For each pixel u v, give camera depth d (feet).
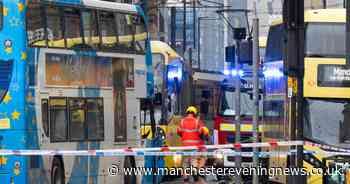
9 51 113.60
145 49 151.02
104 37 138.00
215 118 208.85
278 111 144.66
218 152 131.95
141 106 162.61
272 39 153.17
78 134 128.67
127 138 143.54
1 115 112.78
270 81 153.38
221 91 209.46
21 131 114.32
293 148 111.04
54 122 122.62
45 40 121.08
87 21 133.28
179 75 207.72
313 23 136.26
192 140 153.07
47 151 106.73
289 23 96.32
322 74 134.72
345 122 133.69
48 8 122.31
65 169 126.82
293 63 96.27
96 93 134.31
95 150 120.26
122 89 142.82
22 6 114.93
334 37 135.33
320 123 133.80
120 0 288.51
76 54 129.08
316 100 134.72
